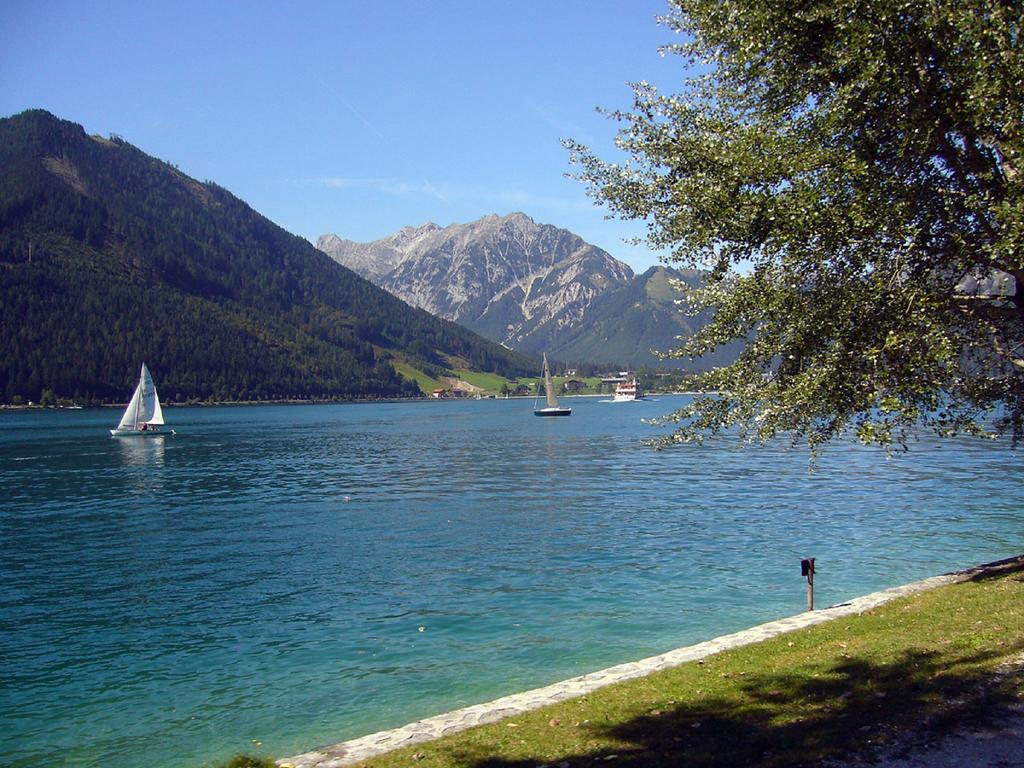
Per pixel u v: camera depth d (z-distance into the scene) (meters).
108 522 41.94
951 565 27.28
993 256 13.27
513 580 26.92
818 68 13.76
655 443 16.89
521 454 84.06
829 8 13.07
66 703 16.95
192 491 55.28
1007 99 12.27
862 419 14.49
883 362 13.87
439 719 13.16
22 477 65.38
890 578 25.69
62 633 21.97
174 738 15.12
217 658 19.64
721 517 39.12
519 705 13.48
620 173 15.73
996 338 16.50
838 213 12.91
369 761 11.32
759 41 13.80
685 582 25.86
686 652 16.02
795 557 29.19
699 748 10.25
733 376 15.98
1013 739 9.39
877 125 13.62
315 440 111.31
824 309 14.23
